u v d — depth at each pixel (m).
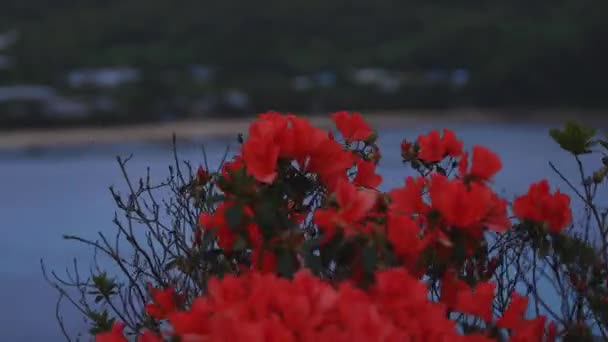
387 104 136.75
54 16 182.00
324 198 3.26
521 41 151.38
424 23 168.50
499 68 144.88
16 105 104.44
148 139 41.28
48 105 106.19
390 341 2.15
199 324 2.34
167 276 3.30
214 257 3.05
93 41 163.38
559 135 3.34
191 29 164.88
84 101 112.56
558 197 3.08
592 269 3.17
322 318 2.26
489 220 2.77
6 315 11.62
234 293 2.37
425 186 3.06
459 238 2.75
